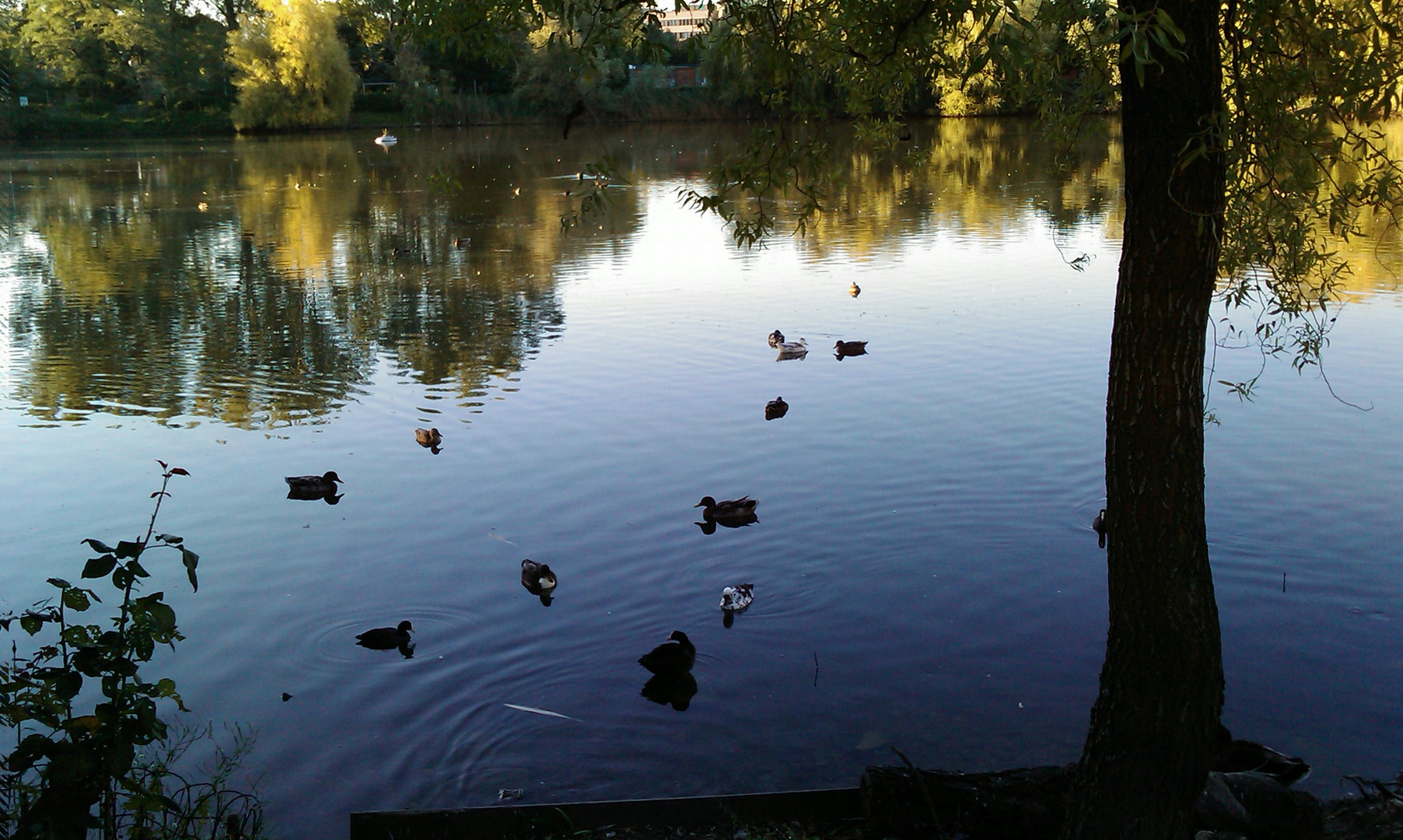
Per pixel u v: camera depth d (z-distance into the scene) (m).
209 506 12.49
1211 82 4.81
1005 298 21.89
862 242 28.94
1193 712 5.33
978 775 6.63
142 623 5.56
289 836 7.06
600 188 6.38
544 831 6.64
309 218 36.22
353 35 83.44
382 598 10.38
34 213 37.47
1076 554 10.94
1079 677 8.81
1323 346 17.27
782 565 10.88
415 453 14.16
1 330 21.11
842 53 6.78
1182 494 5.16
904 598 10.16
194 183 46.59
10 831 5.62
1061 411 14.96
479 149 62.47
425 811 6.62
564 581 10.68
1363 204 6.24
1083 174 42.81
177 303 23.45
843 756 7.88
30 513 12.29
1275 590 9.95
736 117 80.06
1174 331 5.02
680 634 9.40
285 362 18.61
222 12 87.00
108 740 5.51
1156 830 5.43
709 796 6.95
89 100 76.50
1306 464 12.67
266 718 8.48
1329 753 7.65
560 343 19.45
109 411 16.09
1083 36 6.57
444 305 22.77
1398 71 5.79
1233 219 6.61
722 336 19.58
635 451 14.05
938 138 61.16
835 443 14.10
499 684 8.92
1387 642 9.07
